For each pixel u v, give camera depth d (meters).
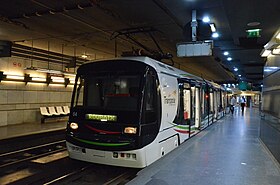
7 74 13.91
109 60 6.72
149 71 6.30
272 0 6.28
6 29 10.46
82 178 6.36
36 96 16.06
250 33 9.68
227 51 14.20
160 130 6.58
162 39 12.18
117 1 7.51
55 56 16.97
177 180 5.47
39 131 11.98
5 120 14.06
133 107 5.98
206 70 25.62
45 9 8.18
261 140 10.19
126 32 11.02
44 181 6.24
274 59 7.99
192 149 8.53
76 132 6.42
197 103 11.78
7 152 9.09
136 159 5.75
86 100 6.64
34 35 11.55
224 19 9.09
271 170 6.21
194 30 8.22
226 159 7.25
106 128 6.04
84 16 8.84
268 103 8.80
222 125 15.91
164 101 6.88
